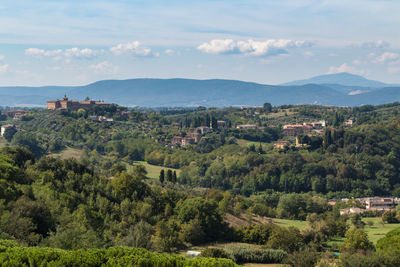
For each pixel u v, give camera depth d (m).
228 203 129.75
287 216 150.75
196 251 86.25
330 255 87.88
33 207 68.06
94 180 102.56
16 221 61.59
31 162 108.38
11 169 86.56
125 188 102.88
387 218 145.12
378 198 189.62
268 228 100.31
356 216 140.38
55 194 84.19
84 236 64.62
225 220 112.25
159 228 89.12
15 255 46.91
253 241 99.50
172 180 153.75
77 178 99.44
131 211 93.06
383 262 66.88
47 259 48.00
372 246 90.88
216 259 53.81
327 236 111.06
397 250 70.69
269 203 178.38
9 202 69.94
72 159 110.75
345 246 91.81
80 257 48.78
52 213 73.06
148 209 94.44
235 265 52.97
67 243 60.03
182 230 93.12
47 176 92.19
